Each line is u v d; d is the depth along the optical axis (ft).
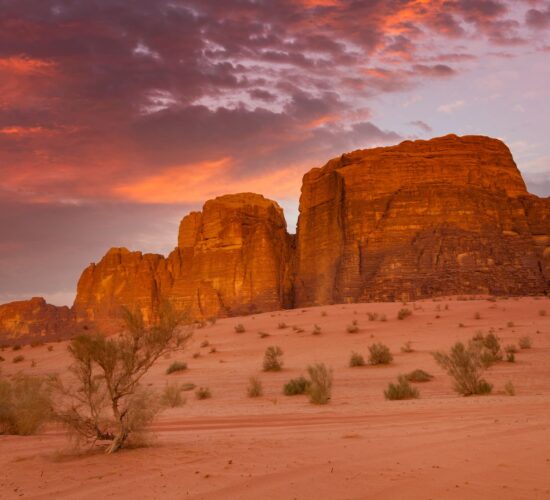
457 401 56.13
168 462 27.35
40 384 45.11
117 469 26.78
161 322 33.63
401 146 384.47
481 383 69.15
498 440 27.30
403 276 322.34
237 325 221.46
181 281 436.35
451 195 351.67
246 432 38.73
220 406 70.85
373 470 22.47
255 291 406.41
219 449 29.78
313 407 61.31
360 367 114.52
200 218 513.04
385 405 57.16
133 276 520.42
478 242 335.67
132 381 33.27
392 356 121.80
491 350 104.78
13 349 297.12
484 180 366.02
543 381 78.23
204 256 439.63
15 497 23.07
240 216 444.14
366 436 31.94
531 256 339.57
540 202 369.91
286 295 408.26
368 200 360.07
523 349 120.47
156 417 51.70
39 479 25.95
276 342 174.70
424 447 26.66
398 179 363.97
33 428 43.65
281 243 442.50
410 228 344.08
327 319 214.28
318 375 73.05
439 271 321.93
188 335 34.50
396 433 32.58
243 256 425.28
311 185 416.05
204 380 116.88
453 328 166.20
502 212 360.48
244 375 120.67
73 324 538.06
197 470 25.03
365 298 320.50
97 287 538.88
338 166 406.41
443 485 19.70
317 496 19.56
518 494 18.29
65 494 23.11
